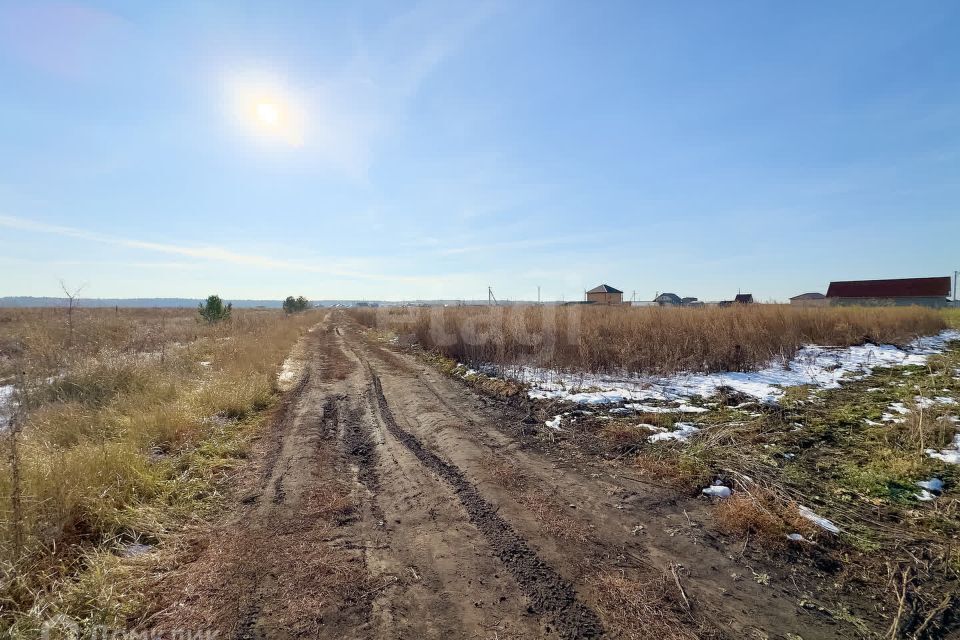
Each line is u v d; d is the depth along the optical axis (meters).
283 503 4.24
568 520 3.85
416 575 3.11
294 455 5.52
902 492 4.14
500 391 8.79
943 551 3.24
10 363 9.58
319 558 3.31
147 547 3.42
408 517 3.99
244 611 2.72
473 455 5.41
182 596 2.86
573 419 6.74
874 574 3.03
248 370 9.82
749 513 3.78
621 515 3.92
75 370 8.10
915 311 19.39
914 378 9.18
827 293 48.38
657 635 2.50
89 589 2.77
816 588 2.91
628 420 6.56
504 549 3.42
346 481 4.83
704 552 3.33
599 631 2.54
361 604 2.80
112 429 5.77
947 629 2.53
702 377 9.52
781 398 7.57
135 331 16.03
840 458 4.98
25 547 2.95
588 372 9.97
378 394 9.08
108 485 3.97
